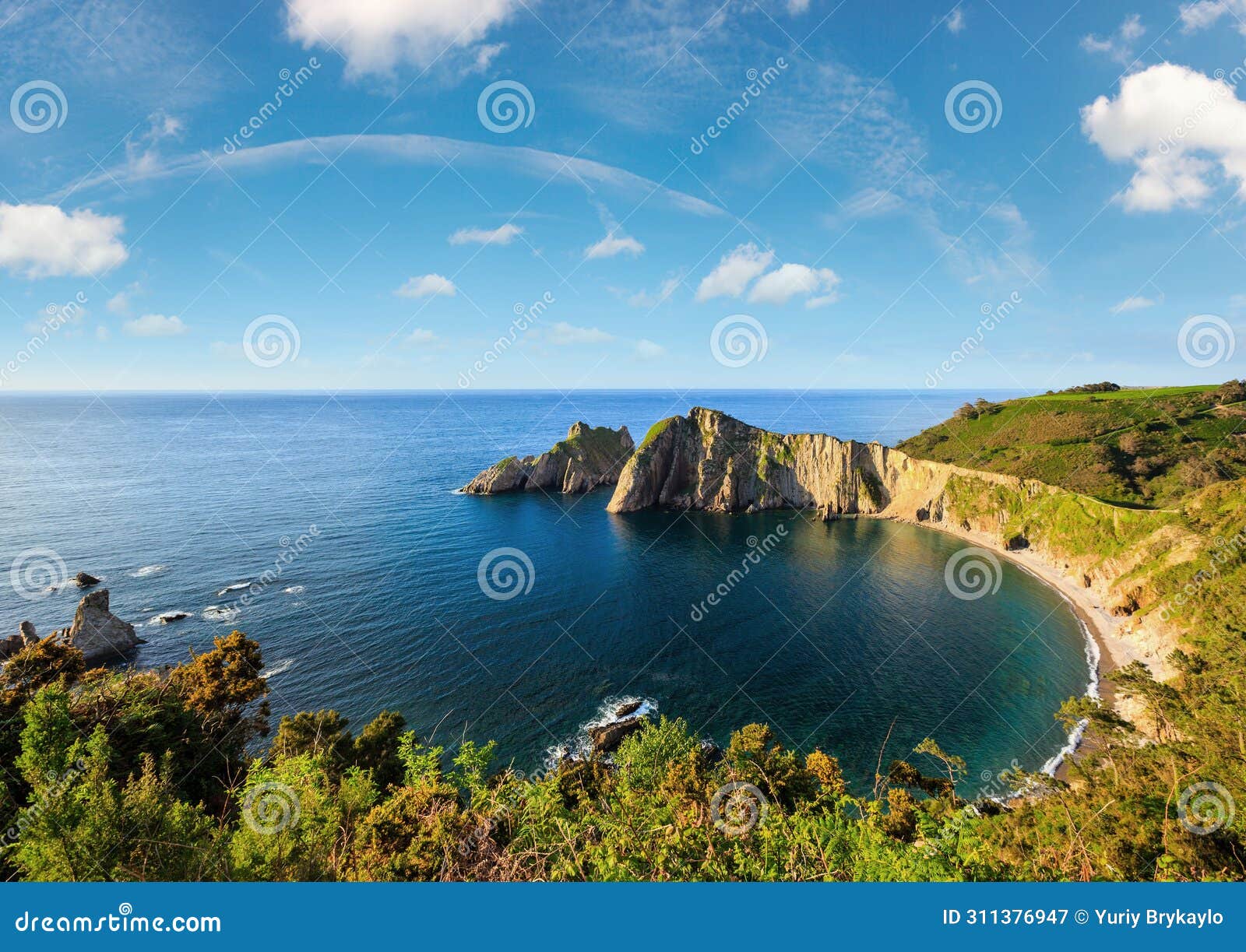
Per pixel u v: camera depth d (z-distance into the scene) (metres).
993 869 9.31
